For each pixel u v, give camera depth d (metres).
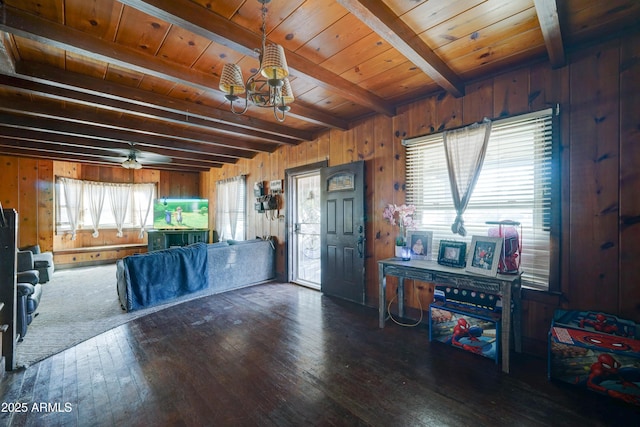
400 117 3.22
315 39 2.01
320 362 2.25
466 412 1.68
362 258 3.57
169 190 7.50
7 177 5.45
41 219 5.77
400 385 1.95
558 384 1.94
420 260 2.84
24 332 2.66
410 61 2.26
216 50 2.11
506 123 2.46
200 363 2.24
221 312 3.38
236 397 1.84
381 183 3.43
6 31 1.64
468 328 2.38
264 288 4.44
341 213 3.83
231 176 6.32
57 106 3.12
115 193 7.04
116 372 2.13
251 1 1.62
